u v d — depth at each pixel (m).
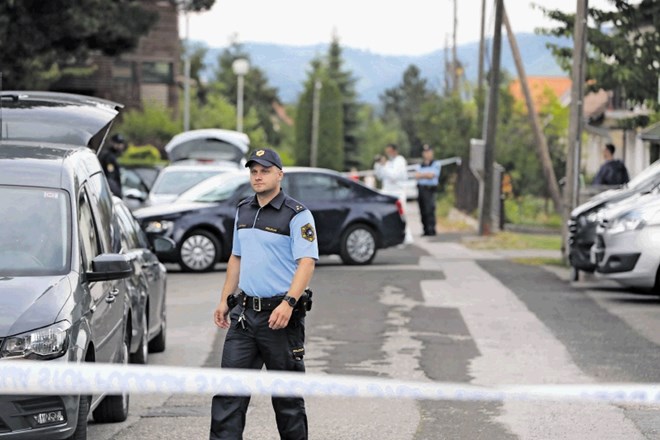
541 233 47.34
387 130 176.88
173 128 77.00
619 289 24.80
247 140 55.34
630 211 22.94
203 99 156.25
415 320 20.31
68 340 10.11
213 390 8.67
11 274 10.80
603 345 17.69
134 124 76.44
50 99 16.56
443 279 26.73
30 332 9.94
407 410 13.27
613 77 33.38
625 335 18.64
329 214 30.08
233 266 10.51
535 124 51.16
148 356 17.08
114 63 82.31
